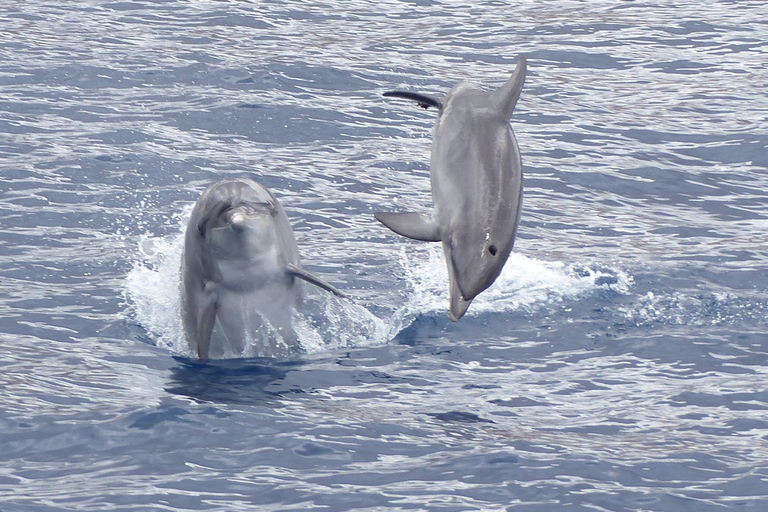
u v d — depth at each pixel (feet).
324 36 273.54
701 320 130.82
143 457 97.09
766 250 155.22
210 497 90.33
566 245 157.07
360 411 106.83
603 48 269.03
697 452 98.48
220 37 268.00
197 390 111.75
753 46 270.46
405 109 222.48
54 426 102.68
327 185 180.55
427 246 155.63
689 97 234.17
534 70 251.80
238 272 119.24
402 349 123.13
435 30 283.79
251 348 122.83
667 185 186.60
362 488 91.81
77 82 228.84
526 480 93.09
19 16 281.54
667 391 112.06
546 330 128.16
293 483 92.68
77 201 168.14
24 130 199.31
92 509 87.97
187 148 194.59
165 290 139.95
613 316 131.64
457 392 111.96
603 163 196.34
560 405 108.88
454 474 94.22
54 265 145.69
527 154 200.34
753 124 216.74
